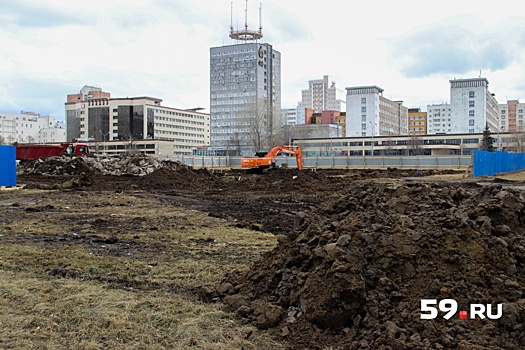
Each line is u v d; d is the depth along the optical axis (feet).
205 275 28.25
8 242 38.34
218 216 55.01
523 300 17.31
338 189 92.43
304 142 304.71
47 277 27.66
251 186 101.04
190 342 18.31
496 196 23.67
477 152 124.16
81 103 435.94
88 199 71.10
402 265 19.54
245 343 18.02
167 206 64.75
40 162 130.82
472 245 19.79
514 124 572.10
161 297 23.86
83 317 20.88
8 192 80.89
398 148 273.13
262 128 369.30
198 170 135.13
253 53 455.63
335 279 18.53
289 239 24.89
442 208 23.44
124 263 31.24
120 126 417.49
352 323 18.22
